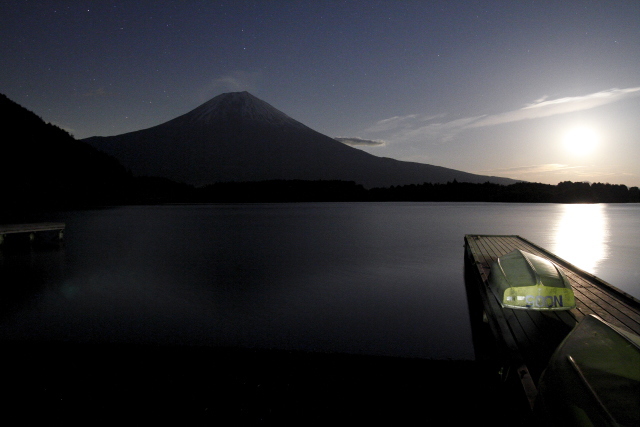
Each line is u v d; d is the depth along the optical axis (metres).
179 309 12.54
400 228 41.62
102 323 11.10
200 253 24.83
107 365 7.04
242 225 46.16
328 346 9.42
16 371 6.81
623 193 127.69
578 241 29.92
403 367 6.94
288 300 13.59
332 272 18.59
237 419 5.53
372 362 7.15
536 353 5.95
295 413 5.65
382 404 5.84
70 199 87.69
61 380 6.52
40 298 13.90
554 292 7.77
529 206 101.12
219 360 7.25
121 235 34.97
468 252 17.33
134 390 6.23
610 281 16.89
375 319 11.50
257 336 10.10
